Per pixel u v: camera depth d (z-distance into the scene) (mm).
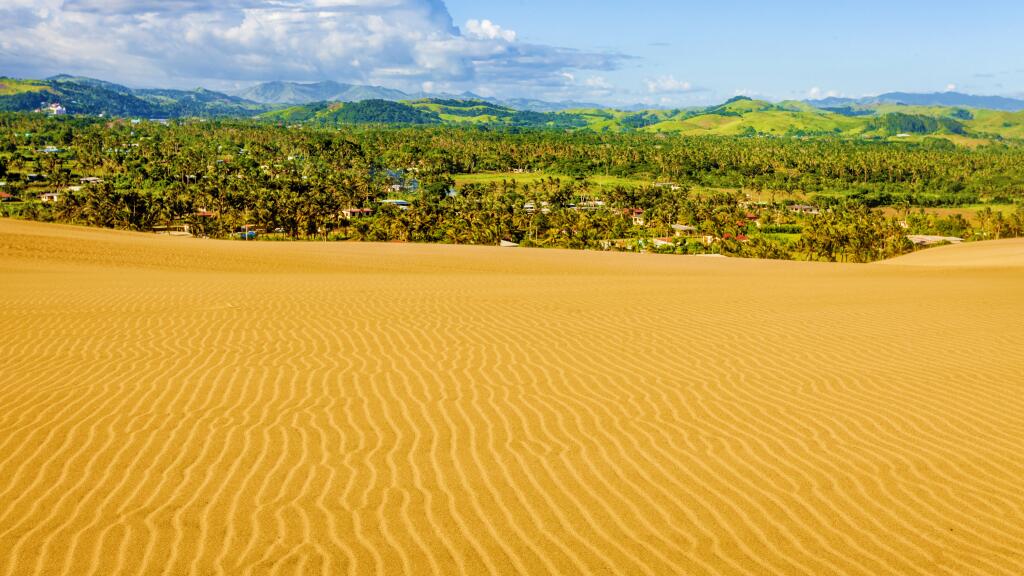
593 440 7859
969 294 19875
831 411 8891
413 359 11367
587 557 5426
